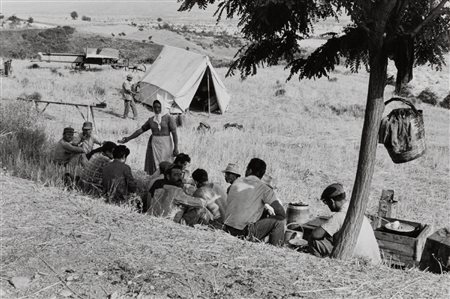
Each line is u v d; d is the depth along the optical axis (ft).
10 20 451.12
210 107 88.33
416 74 166.81
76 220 18.66
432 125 83.56
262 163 22.67
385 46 17.75
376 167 49.03
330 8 17.93
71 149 30.48
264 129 71.20
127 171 25.50
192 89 84.64
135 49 329.11
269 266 16.39
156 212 22.59
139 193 28.71
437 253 18.26
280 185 39.50
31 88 86.12
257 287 14.88
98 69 140.46
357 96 105.29
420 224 22.93
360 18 17.72
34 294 13.93
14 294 13.85
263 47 20.18
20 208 19.29
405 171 47.78
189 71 84.69
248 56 20.45
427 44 18.45
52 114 65.21
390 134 18.99
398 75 18.24
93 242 16.98
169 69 88.28
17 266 15.25
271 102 95.04
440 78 164.14
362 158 18.16
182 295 14.26
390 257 20.51
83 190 26.27
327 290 15.05
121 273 15.20
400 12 17.48
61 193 21.90
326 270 16.52
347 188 40.81
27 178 26.61
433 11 17.06
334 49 20.04
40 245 16.49
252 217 21.66
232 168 25.79
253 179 22.35
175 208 22.67
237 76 118.93
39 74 112.78
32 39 310.45
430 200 38.52
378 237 20.83
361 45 19.52
